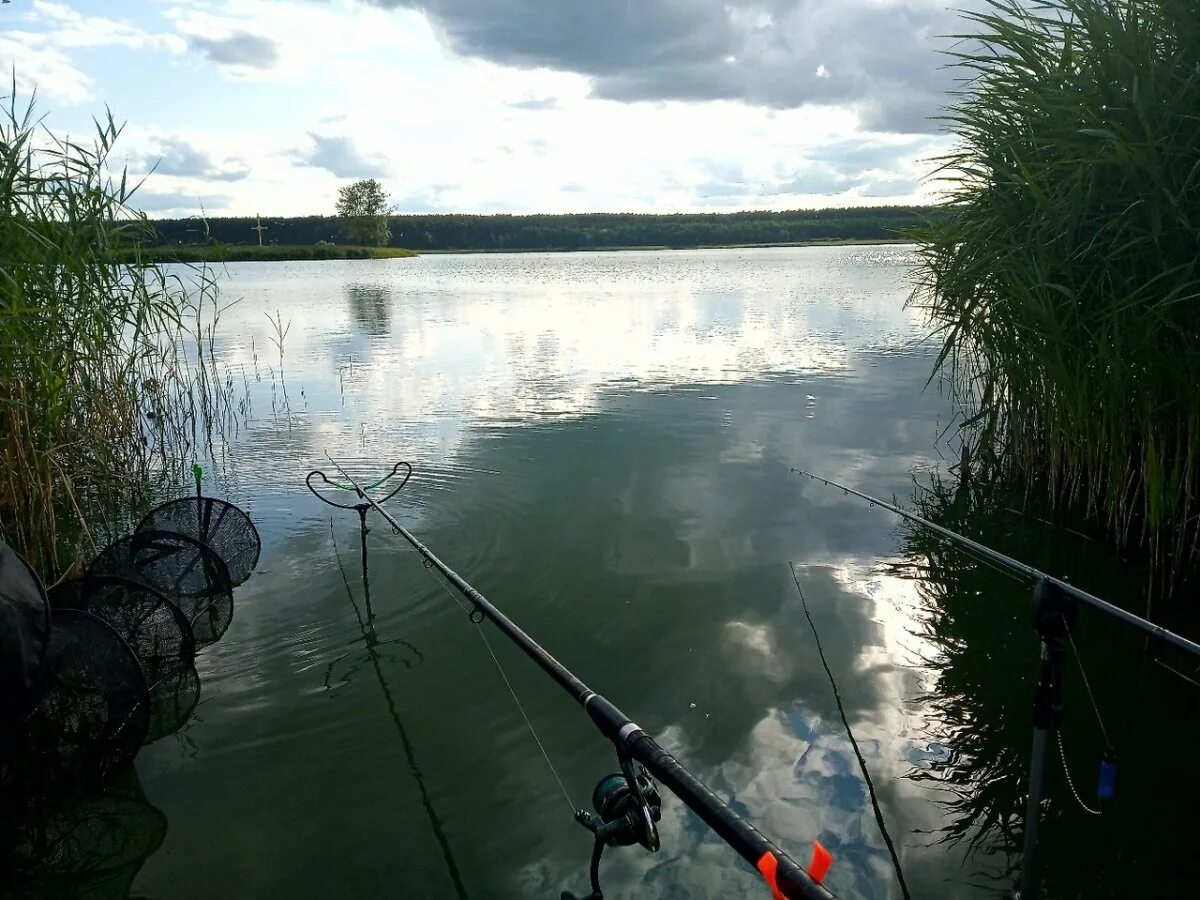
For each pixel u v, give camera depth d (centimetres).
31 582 366
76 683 378
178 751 405
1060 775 377
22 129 616
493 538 657
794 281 3400
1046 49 605
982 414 766
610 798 233
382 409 1126
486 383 1293
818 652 478
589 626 511
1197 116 512
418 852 337
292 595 571
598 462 850
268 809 364
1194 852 331
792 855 328
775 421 999
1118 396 557
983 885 315
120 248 788
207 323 2192
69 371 662
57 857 339
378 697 445
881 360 1391
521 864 330
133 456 868
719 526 673
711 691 439
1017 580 575
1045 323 596
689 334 1794
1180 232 518
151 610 466
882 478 791
